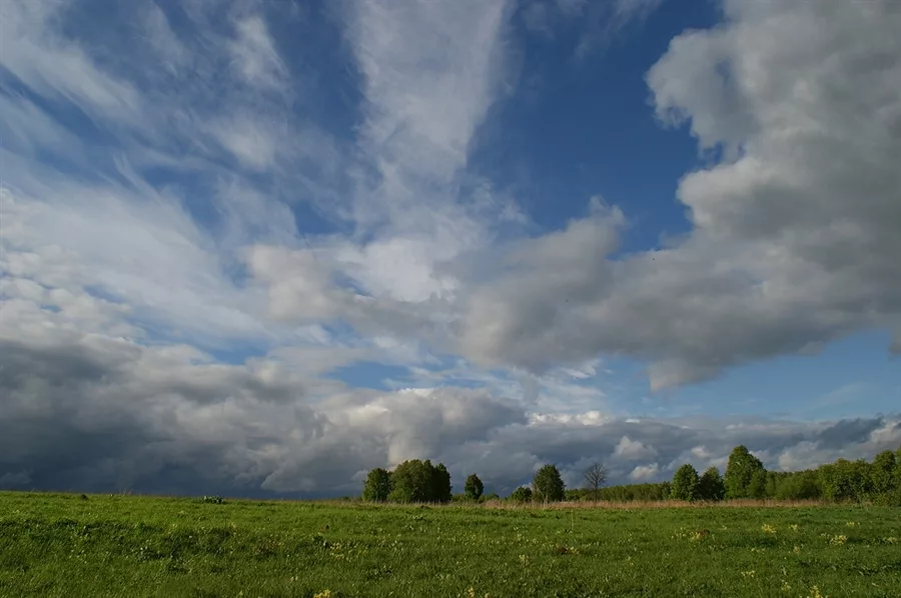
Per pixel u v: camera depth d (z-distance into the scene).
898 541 28.67
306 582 19.08
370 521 35.56
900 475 65.81
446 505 54.31
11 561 20.55
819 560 23.08
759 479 91.56
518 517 42.44
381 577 20.55
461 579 20.12
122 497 43.69
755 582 19.55
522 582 19.64
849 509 52.00
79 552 22.11
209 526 28.12
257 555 23.52
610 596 18.22
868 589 18.11
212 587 18.08
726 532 31.94
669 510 50.41
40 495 41.38
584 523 38.50
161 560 21.83
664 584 19.48
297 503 48.06
